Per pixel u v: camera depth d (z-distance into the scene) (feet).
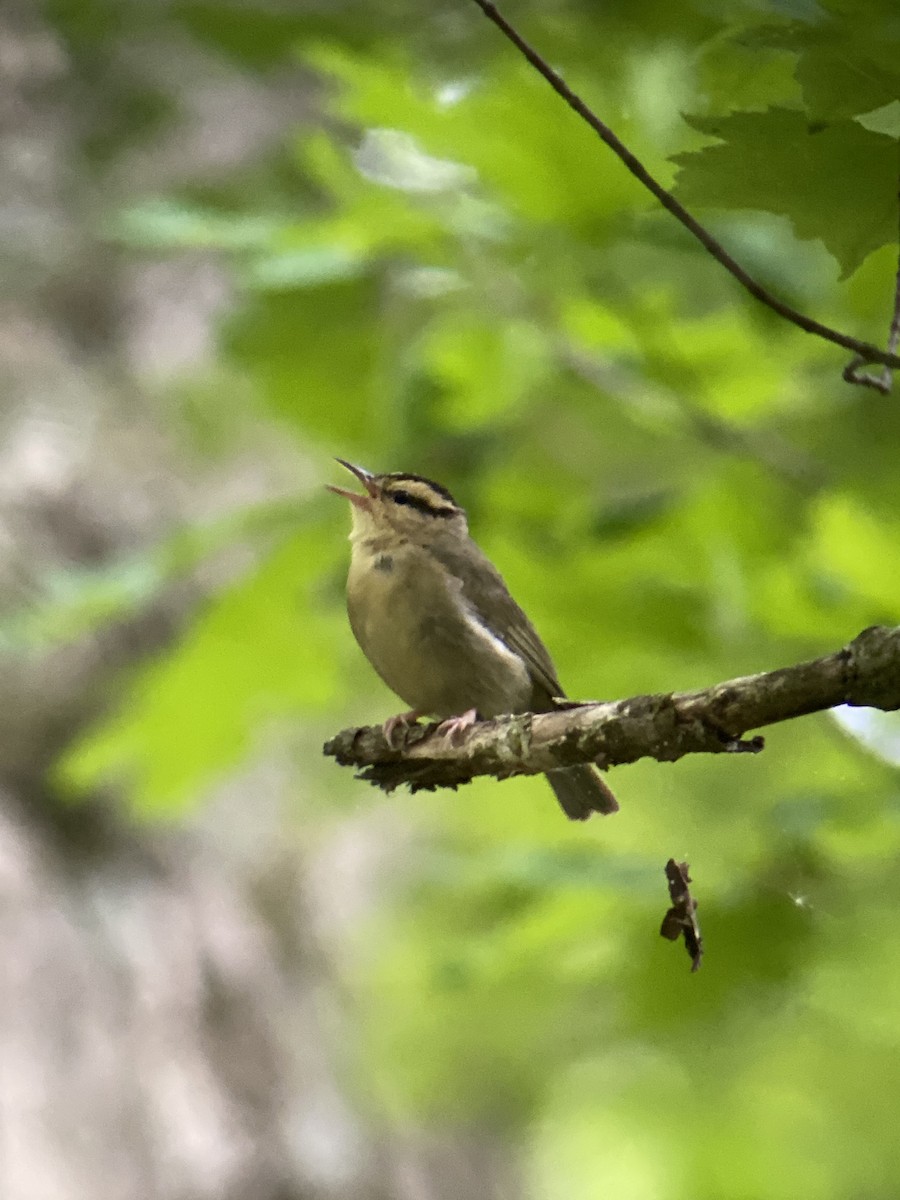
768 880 29.17
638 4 32.94
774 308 19.67
